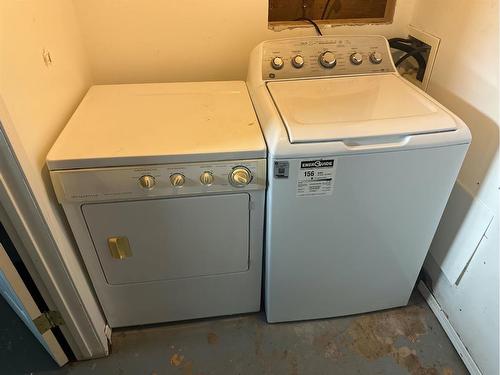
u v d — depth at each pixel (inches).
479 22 48.6
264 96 50.8
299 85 53.8
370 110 47.1
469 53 50.9
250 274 57.6
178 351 60.0
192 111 52.3
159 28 60.8
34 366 57.9
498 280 49.0
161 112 51.9
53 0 49.3
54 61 48.2
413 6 63.5
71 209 45.6
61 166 42.1
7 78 36.6
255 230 52.1
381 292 61.7
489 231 49.8
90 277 53.5
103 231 48.3
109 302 57.3
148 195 45.5
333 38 57.5
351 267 56.5
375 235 52.7
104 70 63.7
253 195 48.1
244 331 62.8
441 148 45.0
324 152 43.0
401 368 57.7
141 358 59.1
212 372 57.6
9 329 62.8
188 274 55.7
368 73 57.6
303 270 55.8
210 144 44.7
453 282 58.2
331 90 52.4
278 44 56.6
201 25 61.3
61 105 49.9
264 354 59.8
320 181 45.4
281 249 52.6
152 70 64.7
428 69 60.7
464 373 56.8
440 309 63.0
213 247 53.0
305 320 64.4
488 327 51.8
